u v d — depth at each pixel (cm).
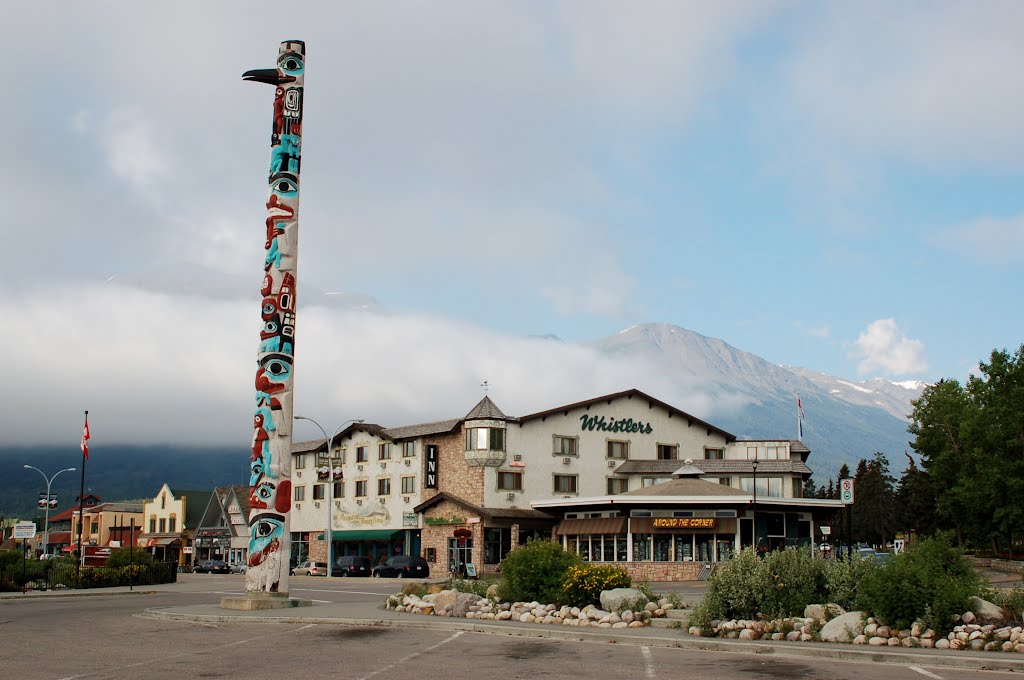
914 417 7356
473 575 6838
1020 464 6234
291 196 3397
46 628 2681
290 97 3450
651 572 6419
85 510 13662
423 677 1680
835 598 2373
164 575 5825
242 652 2059
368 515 8600
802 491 8162
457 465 7725
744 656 2003
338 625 2675
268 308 3325
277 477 3272
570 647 2156
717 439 8881
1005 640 1984
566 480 7894
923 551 2242
